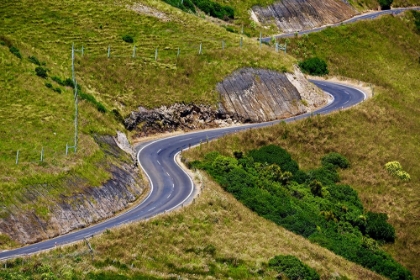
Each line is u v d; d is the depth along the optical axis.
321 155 116.44
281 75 128.50
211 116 116.94
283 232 90.94
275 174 105.44
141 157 101.81
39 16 125.19
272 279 78.75
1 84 98.00
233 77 122.50
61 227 77.62
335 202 106.19
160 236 79.00
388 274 94.12
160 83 116.62
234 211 89.38
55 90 101.38
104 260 72.81
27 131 90.31
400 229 106.75
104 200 84.12
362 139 121.94
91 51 119.31
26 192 78.44
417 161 121.94
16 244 73.31
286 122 119.38
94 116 99.75
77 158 87.31
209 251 79.88
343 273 86.38
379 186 113.81
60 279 67.44
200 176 95.88
